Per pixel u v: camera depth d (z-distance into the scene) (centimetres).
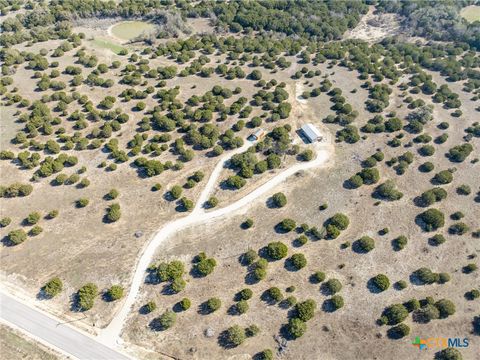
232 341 6656
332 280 7444
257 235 8319
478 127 10919
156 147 10081
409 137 10744
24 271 7650
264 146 10162
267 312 7144
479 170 9881
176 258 7900
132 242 8156
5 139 10238
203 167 9800
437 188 9169
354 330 6962
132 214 8706
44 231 8325
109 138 10462
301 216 8700
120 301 7238
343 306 7244
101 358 6562
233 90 12312
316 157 10112
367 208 8894
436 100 12081
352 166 9869
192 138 10262
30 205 8794
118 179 9438
